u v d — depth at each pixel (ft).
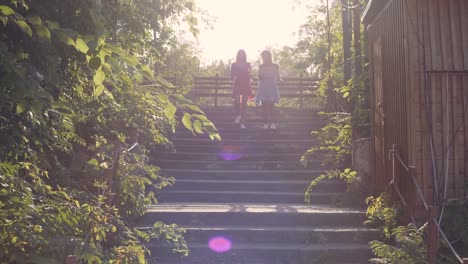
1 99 12.05
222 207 27.76
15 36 12.53
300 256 22.82
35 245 12.43
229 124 45.06
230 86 64.23
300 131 43.65
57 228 13.42
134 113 20.85
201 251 22.97
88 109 19.25
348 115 34.91
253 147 39.40
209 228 24.62
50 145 16.24
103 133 21.45
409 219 22.58
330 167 34.83
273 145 40.47
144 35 19.10
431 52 23.16
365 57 35.50
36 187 14.29
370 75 29.86
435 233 18.11
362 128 33.55
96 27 10.43
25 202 12.59
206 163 36.63
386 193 24.86
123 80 15.67
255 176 34.14
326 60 63.93
